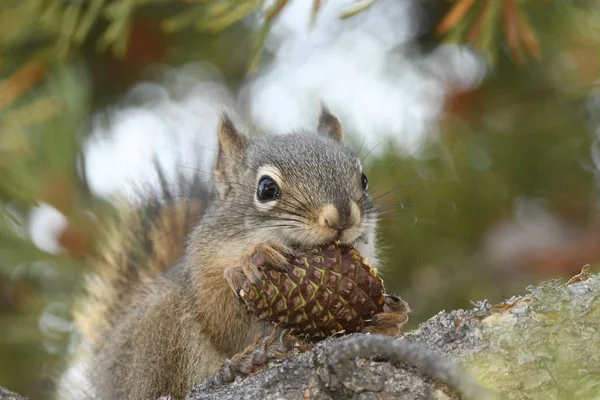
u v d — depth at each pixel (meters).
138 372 10.73
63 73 13.16
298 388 6.67
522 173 14.39
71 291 13.02
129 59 15.80
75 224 12.70
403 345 5.63
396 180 13.18
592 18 13.46
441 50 15.19
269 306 8.02
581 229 13.96
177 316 10.50
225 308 10.14
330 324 8.08
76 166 12.91
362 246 10.69
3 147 12.67
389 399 6.31
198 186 12.84
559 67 14.11
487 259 13.90
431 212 13.80
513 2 9.78
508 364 6.36
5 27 13.07
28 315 13.23
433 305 13.75
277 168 10.34
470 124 14.56
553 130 14.34
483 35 9.88
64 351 13.16
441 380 6.23
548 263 13.20
